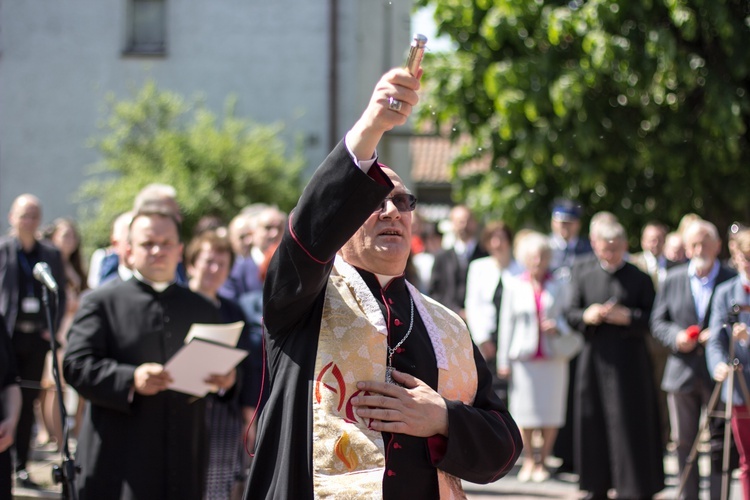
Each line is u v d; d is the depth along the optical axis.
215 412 5.71
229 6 17.53
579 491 7.74
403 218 3.04
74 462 4.52
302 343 2.88
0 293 7.98
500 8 12.50
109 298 4.77
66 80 17.69
